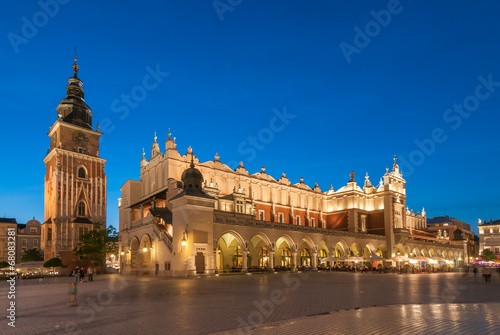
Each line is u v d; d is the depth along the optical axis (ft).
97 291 94.12
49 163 301.63
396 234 286.66
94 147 307.78
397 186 305.12
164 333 40.45
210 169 239.50
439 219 492.54
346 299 68.03
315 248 222.07
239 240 183.52
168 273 167.12
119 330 42.27
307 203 295.89
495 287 96.68
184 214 162.40
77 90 319.88
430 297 71.31
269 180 272.72
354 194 294.25
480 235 408.87
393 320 45.27
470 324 42.37
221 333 40.01
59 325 45.93
